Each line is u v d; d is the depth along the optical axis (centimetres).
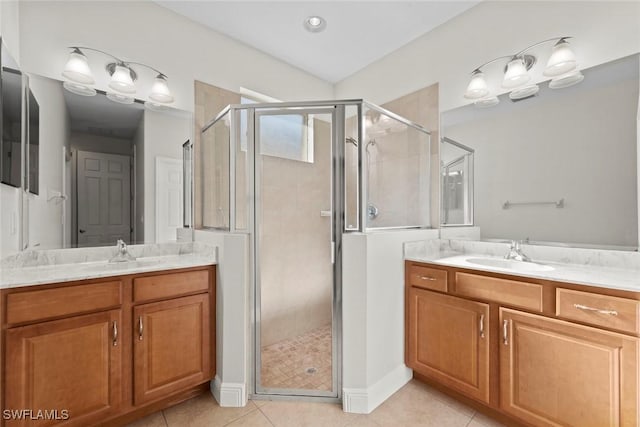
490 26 196
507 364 146
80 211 175
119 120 189
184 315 165
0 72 130
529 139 181
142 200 198
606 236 156
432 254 210
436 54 226
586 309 123
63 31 170
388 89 261
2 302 117
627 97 149
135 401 148
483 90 194
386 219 196
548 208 175
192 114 218
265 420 158
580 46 161
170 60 208
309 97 293
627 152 149
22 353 120
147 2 199
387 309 183
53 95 167
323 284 185
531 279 139
